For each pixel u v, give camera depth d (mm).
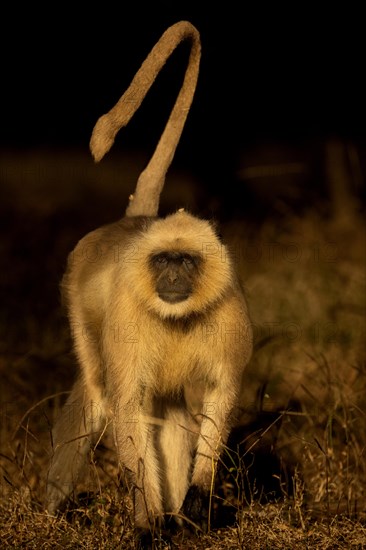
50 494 10836
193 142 26812
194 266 10125
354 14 36000
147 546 9719
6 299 17500
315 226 20656
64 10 40531
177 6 35219
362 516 10562
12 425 12734
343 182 22828
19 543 9875
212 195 24828
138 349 10211
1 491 11008
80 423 11070
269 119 34438
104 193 29609
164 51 11344
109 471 11508
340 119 35438
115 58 39688
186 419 11227
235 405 10477
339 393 12320
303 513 10500
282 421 11742
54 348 15438
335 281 17422
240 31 34562
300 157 30188
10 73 41688
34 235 21719
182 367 10523
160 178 12414
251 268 18734
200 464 10344
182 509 10258
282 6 35281
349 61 36156
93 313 10969
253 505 10664
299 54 35844
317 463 11641
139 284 10102
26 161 34719
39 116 40375
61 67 40781
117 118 10930
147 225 10758
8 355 14742
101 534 9844
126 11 38875
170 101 36938
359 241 19781
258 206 24516
